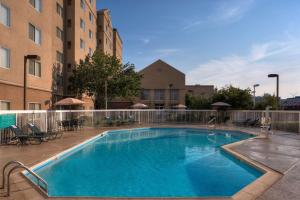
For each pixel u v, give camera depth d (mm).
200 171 10320
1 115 13070
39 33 22938
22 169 8383
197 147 16234
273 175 7910
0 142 13492
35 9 22109
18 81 19312
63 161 11609
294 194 6203
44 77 23875
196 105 44812
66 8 31500
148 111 30344
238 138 20438
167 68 49656
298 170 8445
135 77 34281
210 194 7797
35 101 22172
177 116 31234
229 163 11594
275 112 23188
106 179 9273
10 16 18328
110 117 26922
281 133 19891
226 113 30203
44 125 17797
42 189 6484
